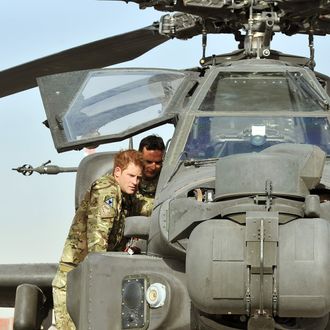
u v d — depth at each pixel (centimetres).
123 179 1012
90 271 936
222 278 854
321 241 850
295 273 845
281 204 869
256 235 853
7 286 1134
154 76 1097
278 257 852
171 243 903
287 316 855
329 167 971
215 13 1195
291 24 1208
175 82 1093
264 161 873
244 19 1193
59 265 1031
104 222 997
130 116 1043
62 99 1055
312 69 1182
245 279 852
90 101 1054
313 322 877
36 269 1127
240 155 881
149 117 1045
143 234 959
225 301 855
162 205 935
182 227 891
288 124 1024
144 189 1058
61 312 1026
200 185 938
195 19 1240
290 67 1088
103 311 927
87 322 931
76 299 957
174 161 1005
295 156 887
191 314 901
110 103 1055
